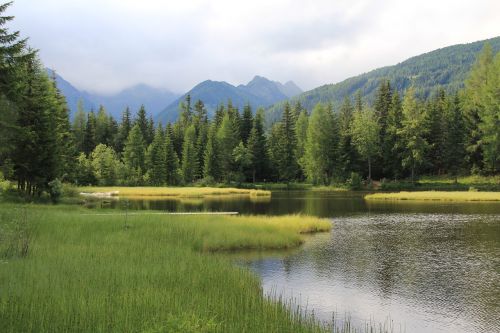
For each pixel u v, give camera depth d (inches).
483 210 1665.8
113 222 960.3
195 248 824.9
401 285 624.7
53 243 698.8
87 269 504.1
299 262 772.0
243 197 2588.6
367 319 483.8
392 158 3435.0
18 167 1631.4
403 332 446.0
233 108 5147.6
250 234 934.4
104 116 5467.5
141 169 3902.6
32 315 325.7
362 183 3348.9
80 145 4473.4
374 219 1429.6
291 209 1784.0
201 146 4286.4
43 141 1660.9
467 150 3068.4
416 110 3129.9
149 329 296.0
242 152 3983.8
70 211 1316.4
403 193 2409.0
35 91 1632.6
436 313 506.9
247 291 470.3
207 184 3806.6
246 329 330.6
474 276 674.2
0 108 1228.5
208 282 488.7
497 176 2977.4
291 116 4138.8
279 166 4035.4
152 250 682.8
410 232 1135.0
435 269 721.6
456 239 1017.5
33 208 1294.3
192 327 301.4
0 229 624.7
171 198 2465.6
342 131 3737.7
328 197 2539.4
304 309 511.8
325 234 1111.0
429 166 3358.8
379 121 3644.2
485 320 484.7
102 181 3570.4
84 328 312.5
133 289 426.0
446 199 2188.7
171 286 453.1
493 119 2849.4
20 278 443.5
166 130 4702.3
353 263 765.3
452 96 3720.5
